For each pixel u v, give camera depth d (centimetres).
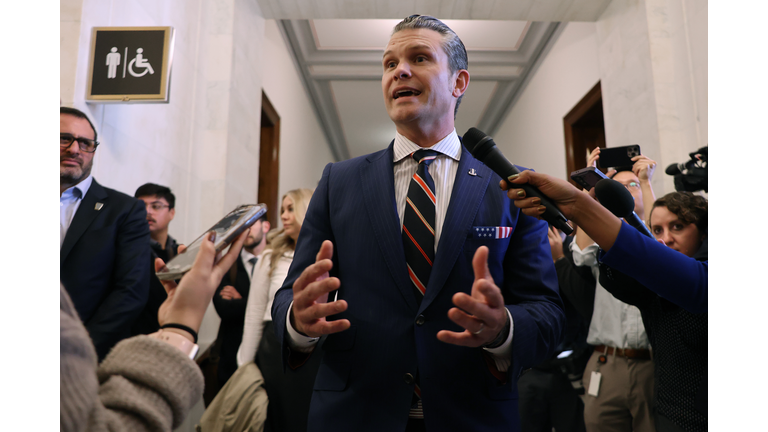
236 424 244
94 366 57
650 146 419
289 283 129
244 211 95
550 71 706
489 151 116
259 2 543
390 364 113
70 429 53
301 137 823
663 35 422
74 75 265
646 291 181
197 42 442
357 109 979
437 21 143
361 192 132
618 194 119
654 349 192
